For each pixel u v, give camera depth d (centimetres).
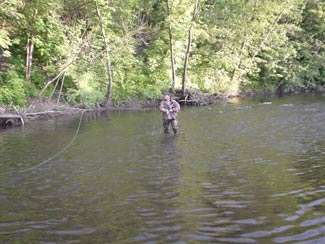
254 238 496
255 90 3122
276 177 757
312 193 655
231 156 947
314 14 3167
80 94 2075
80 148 1095
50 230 540
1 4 1538
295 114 1700
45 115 1817
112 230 534
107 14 2073
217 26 2747
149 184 738
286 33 3172
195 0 2375
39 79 2044
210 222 550
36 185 755
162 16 2516
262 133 1251
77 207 626
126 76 2423
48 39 1988
